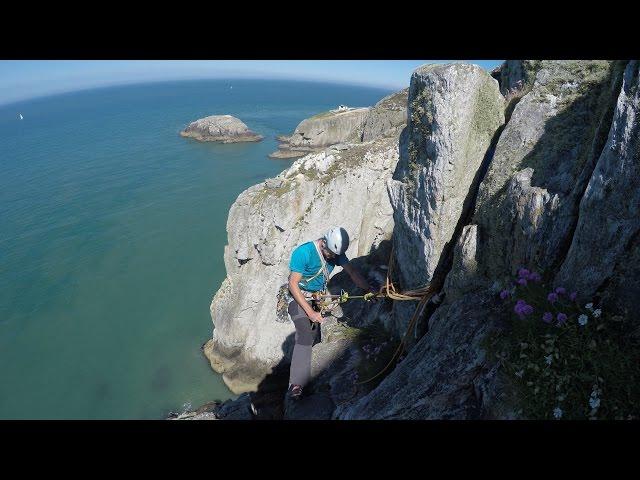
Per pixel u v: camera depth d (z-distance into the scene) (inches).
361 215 1024.9
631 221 212.7
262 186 1036.5
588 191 229.8
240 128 4178.2
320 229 1008.9
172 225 2251.5
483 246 313.1
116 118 6688.0
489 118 345.1
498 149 327.3
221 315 1098.7
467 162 346.3
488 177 327.9
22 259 1932.8
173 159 3508.9
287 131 4734.3
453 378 267.7
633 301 216.4
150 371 1195.9
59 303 1588.3
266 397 722.8
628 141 208.1
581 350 218.7
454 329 289.0
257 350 1051.3
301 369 376.8
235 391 1044.5
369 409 299.7
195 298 1595.7
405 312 434.9
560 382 217.2
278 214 983.0
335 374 458.9
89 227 2250.2
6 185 3014.3
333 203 1001.5
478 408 249.6
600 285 228.4
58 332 1422.2
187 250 1983.3
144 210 2460.6
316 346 521.0
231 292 1080.8
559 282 249.6
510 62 374.3
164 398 1083.3
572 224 253.9
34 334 1416.1
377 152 1017.5
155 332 1384.1
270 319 1035.3
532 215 271.4
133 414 1046.4
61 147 4237.2
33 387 1175.6
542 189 272.8
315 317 332.2
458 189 351.6
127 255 1945.1
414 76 372.8
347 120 3405.5
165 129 5093.5
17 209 2541.8
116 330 1412.4
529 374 232.4
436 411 262.2
